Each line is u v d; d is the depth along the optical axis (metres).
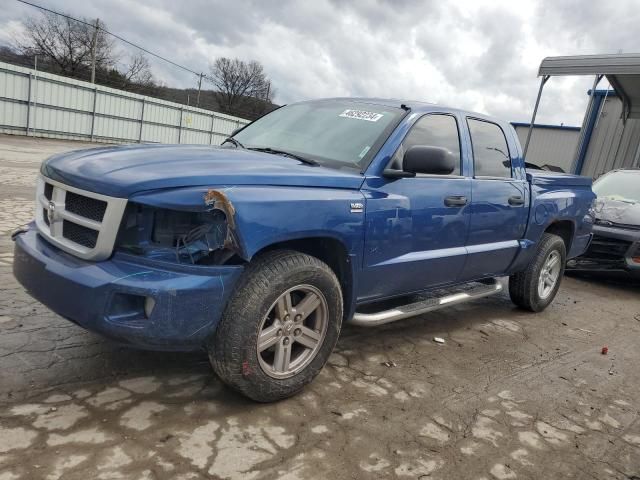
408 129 3.83
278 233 2.87
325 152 3.75
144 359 3.47
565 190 5.75
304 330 3.15
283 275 2.91
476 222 4.38
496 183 4.60
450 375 3.84
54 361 3.29
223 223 2.75
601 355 4.68
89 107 31.19
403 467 2.65
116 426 2.69
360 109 4.14
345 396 3.31
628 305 6.76
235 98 71.19
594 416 3.47
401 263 3.72
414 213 3.73
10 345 3.42
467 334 4.82
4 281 4.57
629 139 17.80
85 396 2.94
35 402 2.81
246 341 2.82
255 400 3.03
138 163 2.92
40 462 2.34
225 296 2.76
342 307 3.32
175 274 2.64
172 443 2.60
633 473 2.86
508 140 4.99
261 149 3.91
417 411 3.24
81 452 2.45
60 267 2.72
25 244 3.03
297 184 3.07
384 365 3.87
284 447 2.69
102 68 53.44
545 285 5.81
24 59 49.56
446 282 4.40
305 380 3.19
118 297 2.61
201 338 2.74
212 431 2.74
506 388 3.74
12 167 13.50
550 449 3.00
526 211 5.01
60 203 2.95
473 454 2.85
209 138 40.22
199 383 3.24
